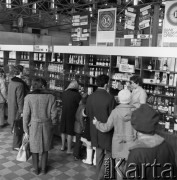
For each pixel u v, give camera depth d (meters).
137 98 4.18
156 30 6.09
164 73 5.12
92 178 3.91
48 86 7.29
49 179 3.82
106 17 6.00
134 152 1.56
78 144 4.52
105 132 3.32
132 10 6.47
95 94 3.55
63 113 4.64
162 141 1.61
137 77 4.28
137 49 4.81
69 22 15.30
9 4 11.17
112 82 5.77
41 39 17.84
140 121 1.59
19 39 16.45
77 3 10.67
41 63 8.08
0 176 3.85
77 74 6.60
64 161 4.51
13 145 4.82
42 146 3.76
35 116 3.70
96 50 5.59
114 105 3.46
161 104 5.18
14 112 4.72
